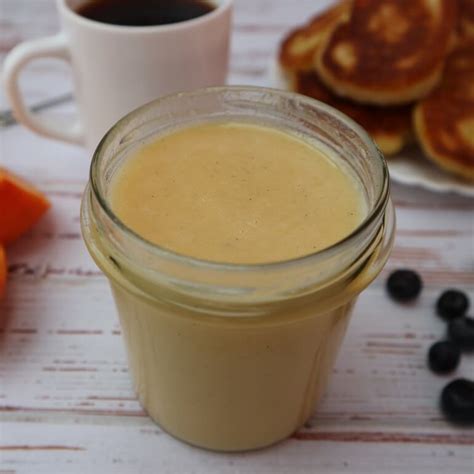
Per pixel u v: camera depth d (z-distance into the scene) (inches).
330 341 18.0
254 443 18.8
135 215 17.5
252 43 26.9
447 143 22.8
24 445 18.9
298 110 18.6
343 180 18.2
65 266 21.7
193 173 18.1
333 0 28.6
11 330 20.5
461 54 24.8
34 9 27.7
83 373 20.0
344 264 16.7
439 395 19.9
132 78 21.8
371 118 23.7
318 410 19.6
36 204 21.8
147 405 19.2
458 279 21.7
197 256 17.0
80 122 23.2
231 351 17.3
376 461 19.0
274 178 18.1
